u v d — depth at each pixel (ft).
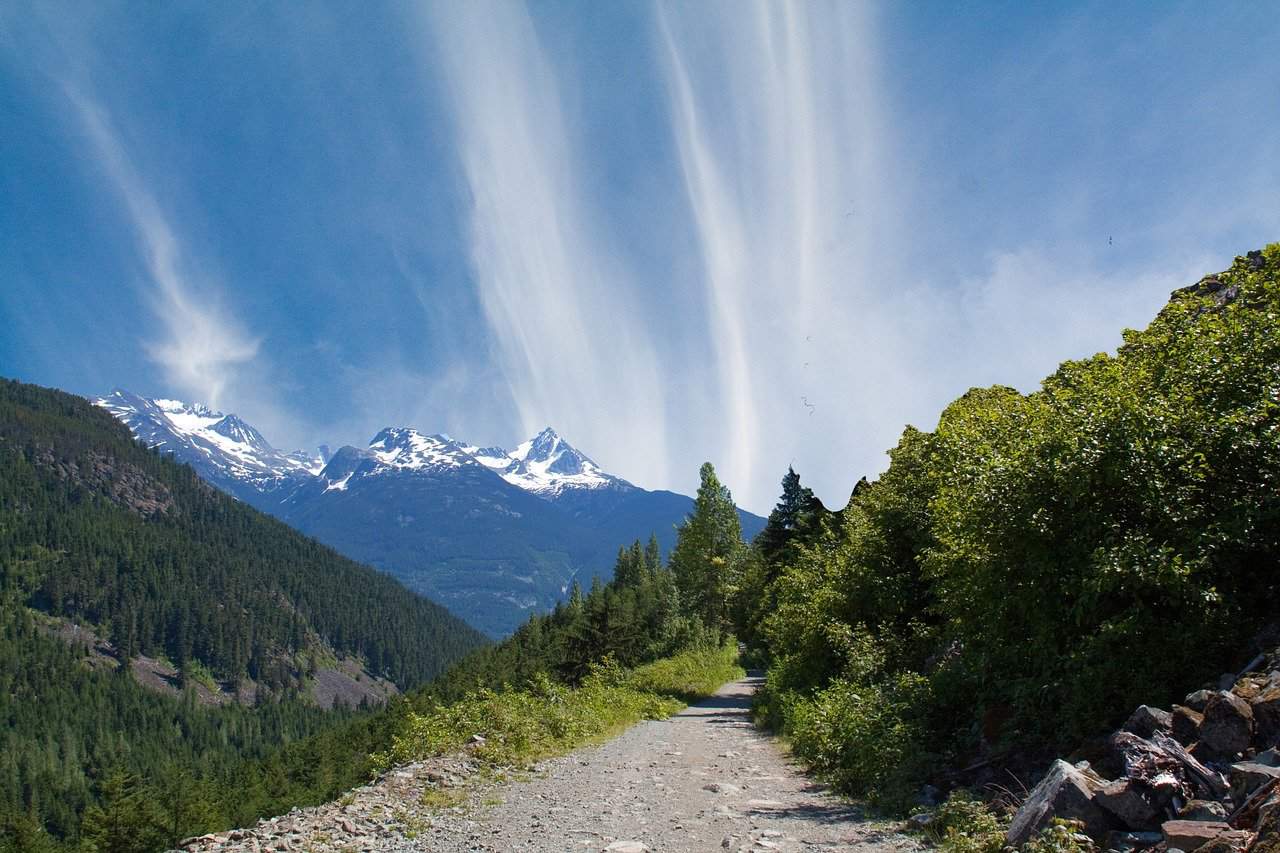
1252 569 28.58
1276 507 27.12
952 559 38.75
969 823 24.93
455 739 53.93
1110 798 20.17
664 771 47.83
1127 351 37.88
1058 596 31.63
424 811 35.06
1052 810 21.13
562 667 210.18
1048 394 39.93
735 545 221.25
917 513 71.31
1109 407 30.81
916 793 32.68
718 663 180.86
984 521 34.12
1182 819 18.98
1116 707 27.84
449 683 326.44
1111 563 27.61
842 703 48.16
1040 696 32.55
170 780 265.75
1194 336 32.04
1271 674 23.20
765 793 39.29
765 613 176.35
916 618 68.95
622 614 231.50
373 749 262.26
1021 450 33.35
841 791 38.27
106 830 204.23
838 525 119.34
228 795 262.88
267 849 28.60
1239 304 33.88
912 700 41.83
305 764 279.90
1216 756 21.21
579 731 65.82
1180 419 29.14
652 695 110.11
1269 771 18.03
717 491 219.20
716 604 221.05
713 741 66.44
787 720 66.13
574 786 42.01
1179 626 27.12
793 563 159.53
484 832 30.83
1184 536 27.71
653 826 31.32
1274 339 29.53
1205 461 28.22
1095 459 29.48
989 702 37.06
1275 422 27.99
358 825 32.27
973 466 36.55
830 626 71.77
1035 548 31.91
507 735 56.65
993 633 36.35
